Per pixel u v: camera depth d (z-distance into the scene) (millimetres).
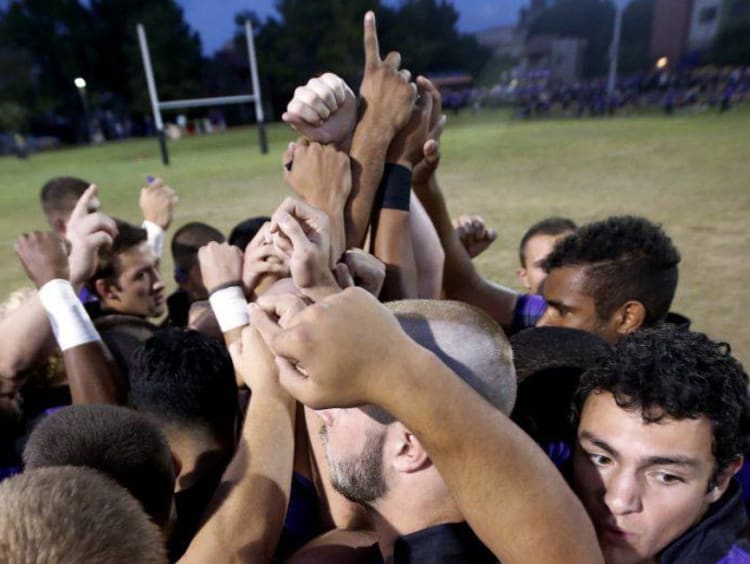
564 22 38938
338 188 1194
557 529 601
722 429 769
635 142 14906
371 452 767
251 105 47406
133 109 45062
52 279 1499
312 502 1121
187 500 1200
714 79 29250
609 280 1480
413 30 48656
